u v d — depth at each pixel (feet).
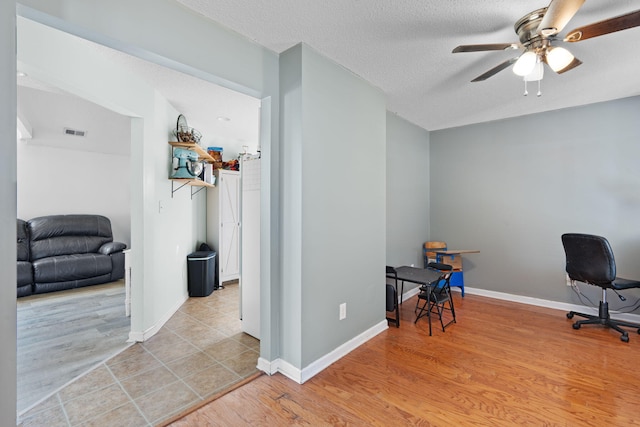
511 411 5.88
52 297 13.42
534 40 5.95
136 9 4.85
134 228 8.98
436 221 14.93
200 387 6.69
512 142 12.87
